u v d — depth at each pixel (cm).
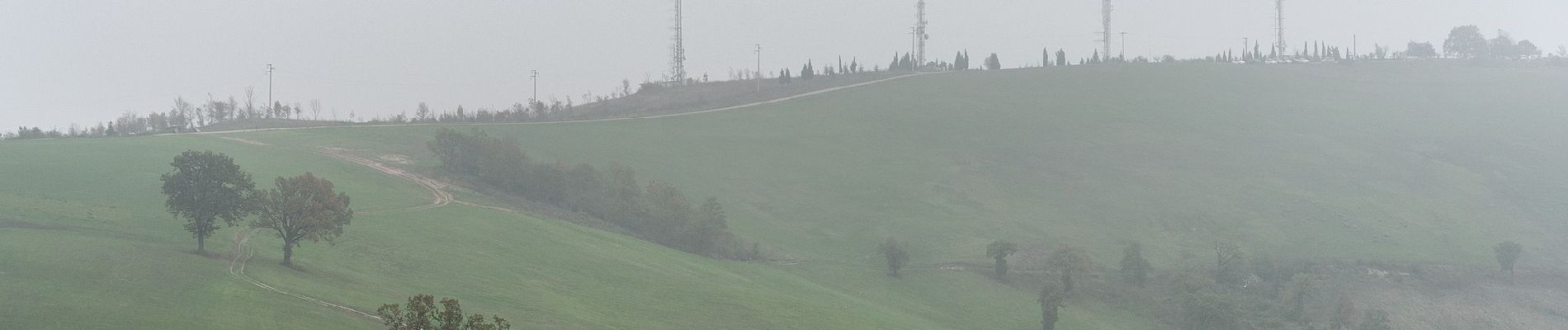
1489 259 15525
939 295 13450
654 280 10981
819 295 11925
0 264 7419
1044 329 11725
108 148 15025
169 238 9488
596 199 15650
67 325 6159
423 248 10681
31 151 14150
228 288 7456
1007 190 19338
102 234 9206
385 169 16362
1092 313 13100
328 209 8988
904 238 16350
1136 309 13375
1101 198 18888
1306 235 16638
